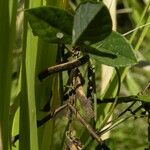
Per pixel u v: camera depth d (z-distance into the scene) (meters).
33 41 0.67
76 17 0.54
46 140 0.72
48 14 0.56
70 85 0.65
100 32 0.54
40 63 0.70
